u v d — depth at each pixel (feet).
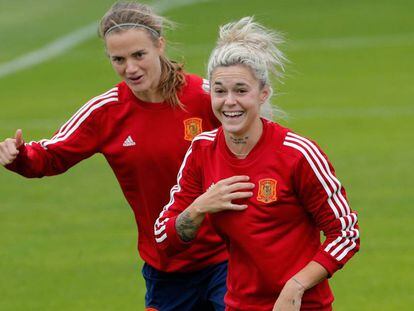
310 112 231.09
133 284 129.18
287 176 71.00
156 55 83.66
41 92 263.70
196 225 72.90
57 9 364.38
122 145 86.22
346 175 178.70
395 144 200.85
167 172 86.33
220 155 72.74
